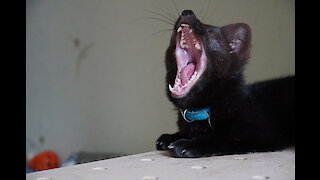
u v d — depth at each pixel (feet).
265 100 1.57
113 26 2.65
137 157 1.24
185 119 1.42
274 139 1.39
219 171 0.98
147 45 2.53
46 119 2.90
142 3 2.53
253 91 1.61
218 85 1.41
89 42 2.74
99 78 2.71
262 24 2.23
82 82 2.78
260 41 2.24
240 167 1.02
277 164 1.06
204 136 1.36
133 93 2.59
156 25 2.49
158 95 2.50
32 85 2.95
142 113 2.56
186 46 1.45
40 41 2.92
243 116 1.39
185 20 1.39
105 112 2.69
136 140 2.57
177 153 1.21
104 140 2.69
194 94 1.38
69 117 2.83
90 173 0.98
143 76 2.56
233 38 1.49
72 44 2.81
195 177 0.91
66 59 2.84
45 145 2.89
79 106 2.79
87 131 2.76
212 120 1.39
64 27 2.84
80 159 2.68
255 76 2.23
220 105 1.40
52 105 2.88
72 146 2.79
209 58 1.40
